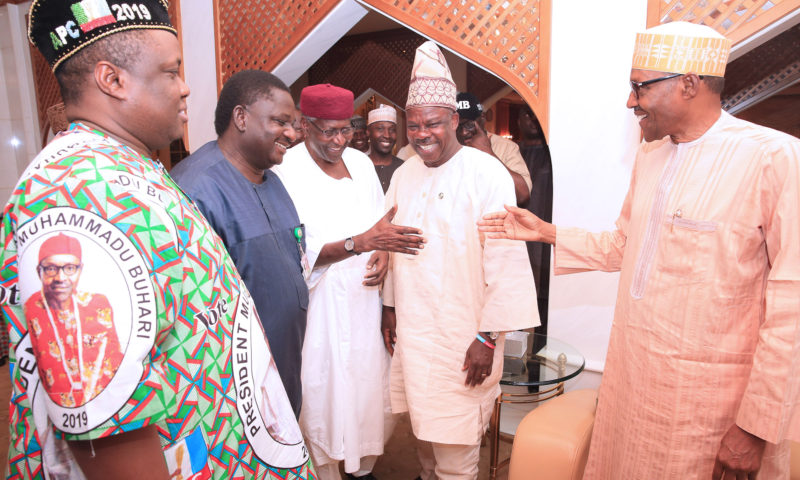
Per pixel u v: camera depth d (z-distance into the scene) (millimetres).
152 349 667
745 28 2035
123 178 686
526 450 1523
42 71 4789
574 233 1621
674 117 1243
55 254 611
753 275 1188
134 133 797
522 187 3096
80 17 722
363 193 2074
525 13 2480
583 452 1501
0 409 3002
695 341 1224
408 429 2797
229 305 859
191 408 767
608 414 1450
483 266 1782
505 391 2213
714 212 1190
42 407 713
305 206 1924
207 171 1399
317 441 1960
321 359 1921
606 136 2434
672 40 1203
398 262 1888
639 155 1500
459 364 1788
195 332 770
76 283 607
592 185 2504
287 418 1014
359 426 1990
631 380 1354
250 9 3213
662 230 1283
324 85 1894
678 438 1260
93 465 656
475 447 1899
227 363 844
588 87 2430
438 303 1787
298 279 1530
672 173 1288
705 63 1191
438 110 1699
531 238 1623
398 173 2061
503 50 2555
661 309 1275
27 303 616
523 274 1703
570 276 2613
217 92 3467
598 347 2607
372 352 2004
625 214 1564
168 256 700
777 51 3775
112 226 645
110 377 611
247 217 1404
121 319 625
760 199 1142
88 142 721
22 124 5109
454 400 1799
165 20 810
